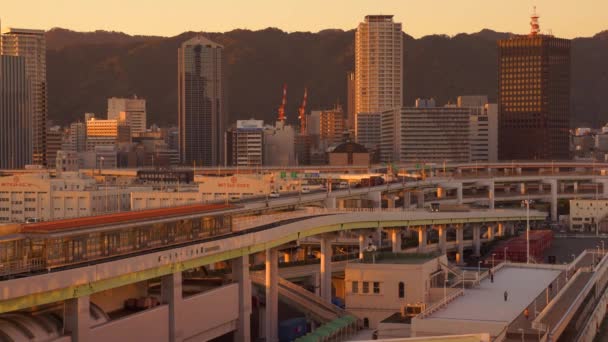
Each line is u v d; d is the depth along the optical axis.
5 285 180.00
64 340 197.75
